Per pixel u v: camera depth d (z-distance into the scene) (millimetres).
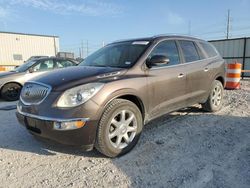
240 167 3371
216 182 3023
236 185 2957
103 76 3684
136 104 4098
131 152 3883
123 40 5172
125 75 3879
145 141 4285
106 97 3480
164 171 3314
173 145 4117
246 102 7336
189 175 3197
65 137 3316
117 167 3439
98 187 2980
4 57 32031
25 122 3680
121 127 3719
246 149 3934
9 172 3357
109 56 4691
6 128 5172
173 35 5109
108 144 3557
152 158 3678
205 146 4066
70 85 3434
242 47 16906
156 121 5379
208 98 5840
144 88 4012
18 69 9727
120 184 3033
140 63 4148
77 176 3230
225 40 17688
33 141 4402
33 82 3809
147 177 3178
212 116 5766
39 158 3750
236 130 4801
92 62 4746
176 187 2949
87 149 3502
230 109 6457
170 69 4578
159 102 4355
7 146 4199
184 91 4906
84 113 3305
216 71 5906
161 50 4609
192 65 5133
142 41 4664
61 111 3293
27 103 3682
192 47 5418
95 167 3451
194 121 5375
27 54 33844
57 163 3592
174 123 5238
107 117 3496
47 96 3445
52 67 9875
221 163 3492
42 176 3244
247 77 16125
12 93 9109
